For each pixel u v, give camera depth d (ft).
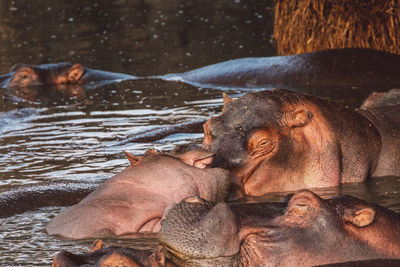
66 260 30.27
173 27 152.05
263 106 49.93
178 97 89.66
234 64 101.24
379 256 34.32
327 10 106.22
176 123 74.33
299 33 110.73
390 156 54.03
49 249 38.55
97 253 31.94
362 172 52.11
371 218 34.42
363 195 48.14
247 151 48.88
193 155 44.55
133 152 62.08
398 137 54.44
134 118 78.64
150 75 108.17
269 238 33.65
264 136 48.83
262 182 49.49
